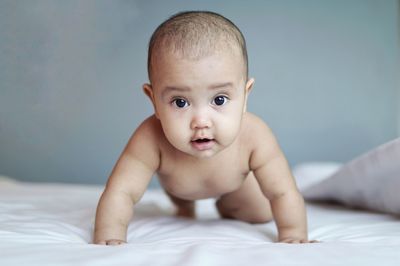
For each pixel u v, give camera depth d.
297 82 2.45
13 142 1.46
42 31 1.25
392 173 1.18
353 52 2.48
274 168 1.01
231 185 1.07
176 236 0.93
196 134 0.85
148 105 2.26
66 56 1.38
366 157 1.26
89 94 1.65
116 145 2.26
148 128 1.01
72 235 0.93
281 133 2.45
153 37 0.91
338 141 2.48
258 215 1.18
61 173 2.20
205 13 0.92
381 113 2.52
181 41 0.85
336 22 2.46
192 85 0.83
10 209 1.17
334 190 1.40
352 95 2.49
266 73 2.43
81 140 2.20
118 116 2.24
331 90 2.47
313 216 1.27
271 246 0.77
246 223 1.16
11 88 1.28
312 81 2.46
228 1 2.39
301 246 0.77
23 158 2.12
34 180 2.16
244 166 1.04
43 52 1.28
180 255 0.70
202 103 0.85
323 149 2.47
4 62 1.23
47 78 1.33
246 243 0.83
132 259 0.67
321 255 0.70
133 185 0.97
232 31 0.90
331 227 1.09
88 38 1.54
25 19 1.23
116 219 0.93
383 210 1.28
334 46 2.47
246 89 0.94
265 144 1.02
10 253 0.70
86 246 0.76
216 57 0.84
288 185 1.00
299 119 2.46
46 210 1.19
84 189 1.74
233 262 0.66
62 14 1.32
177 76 0.84
